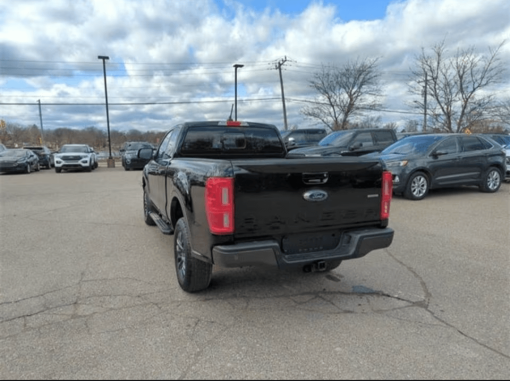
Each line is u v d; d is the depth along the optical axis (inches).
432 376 96.0
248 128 203.6
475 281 159.5
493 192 403.5
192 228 132.7
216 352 106.9
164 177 184.9
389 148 403.2
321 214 129.7
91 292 149.3
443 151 366.9
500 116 1004.6
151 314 130.3
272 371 98.3
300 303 139.5
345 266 179.2
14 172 772.6
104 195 423.8
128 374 96.7
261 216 120.9
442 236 230.1
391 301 140.9
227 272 172.7
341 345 110.4
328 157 140.3
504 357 104.2
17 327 120.7
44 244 219.3
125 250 207.8
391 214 293.9
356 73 1285.7
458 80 949.8
